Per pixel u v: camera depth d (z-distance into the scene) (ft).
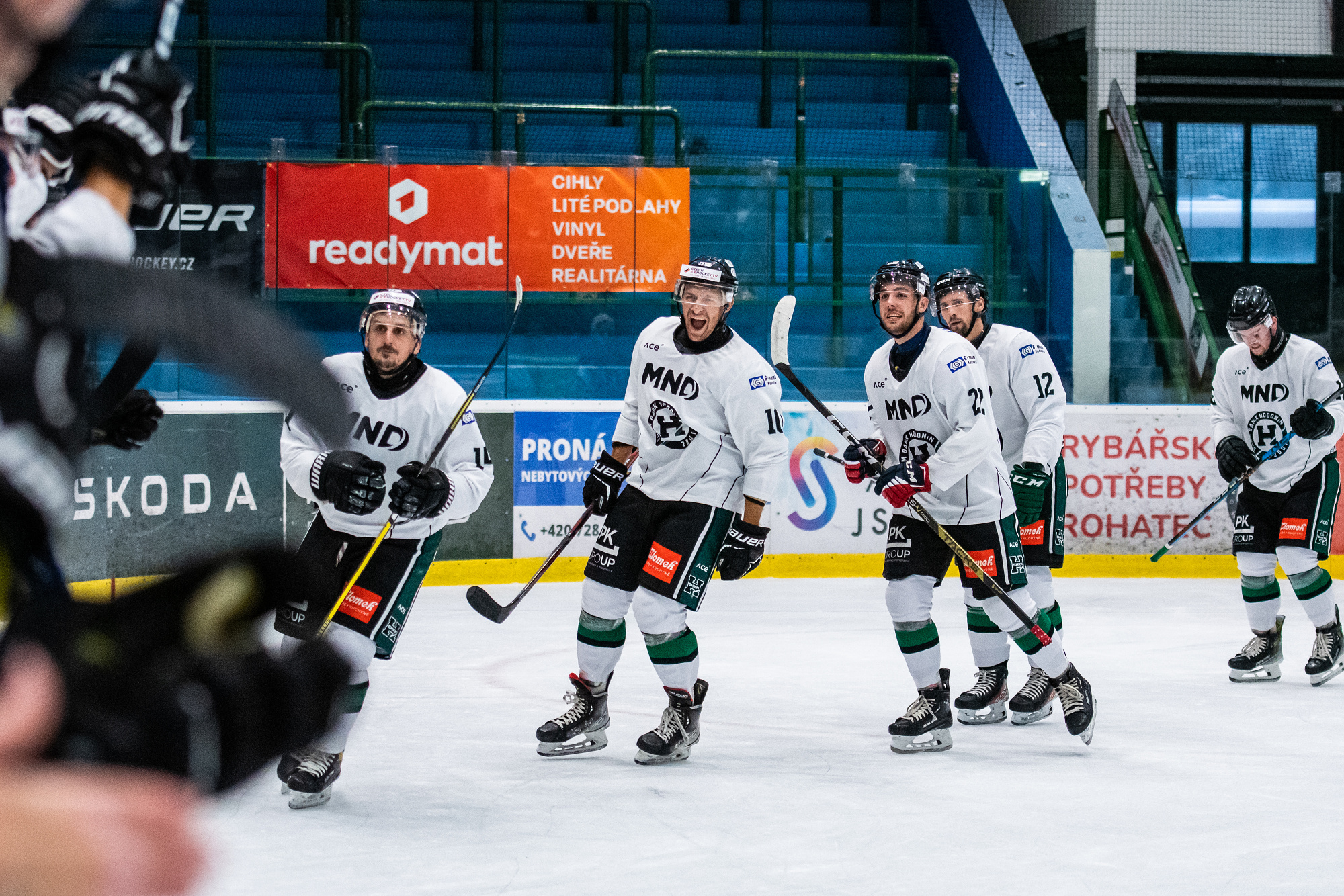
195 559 2.72
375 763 22.44
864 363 50.34
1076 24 66.13
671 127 62.44
